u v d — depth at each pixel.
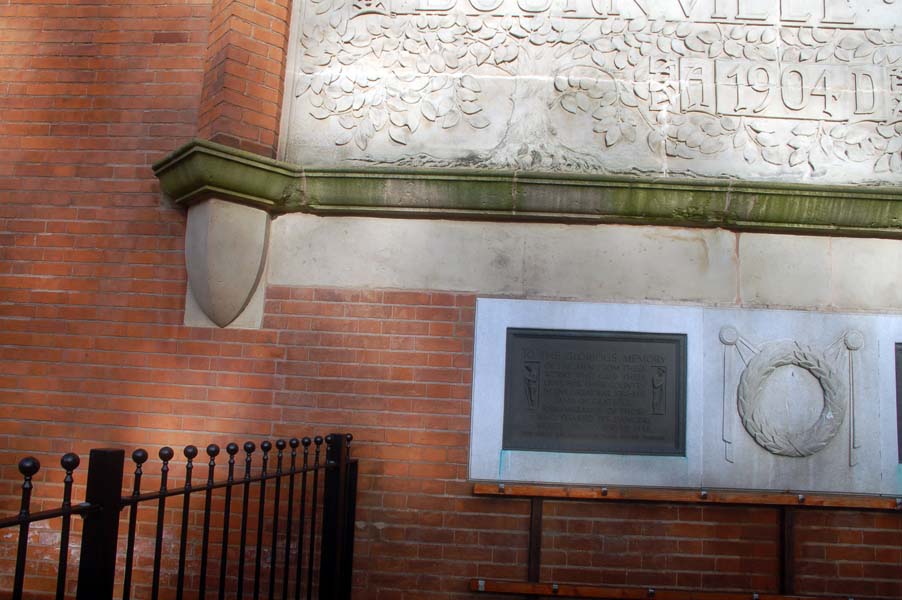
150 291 4.49
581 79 4.50
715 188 4.17
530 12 4.59
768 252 4.34
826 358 4.23
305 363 4.35
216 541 4.26
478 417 4.23
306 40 4.64
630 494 4.13
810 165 4.38
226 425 4.32
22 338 4.50
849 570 4.11
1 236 4.61
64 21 4.80
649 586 4.12
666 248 4.36
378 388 4.30
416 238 4.42
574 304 4.30
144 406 4.38
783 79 4.47
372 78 4.56
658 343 4.29
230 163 4.11
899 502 4.11
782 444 4.15
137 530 4.29
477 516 4.19
